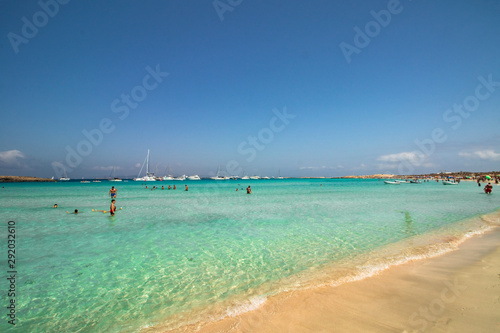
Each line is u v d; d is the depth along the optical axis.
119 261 8.20
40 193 40.59
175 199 29.88
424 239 10.25
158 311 5.16
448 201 25.25
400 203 23.83
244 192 42.38
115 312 5.16
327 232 11.95
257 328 4.35
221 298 5.62
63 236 11.61
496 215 16.00
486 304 4.64
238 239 10.88
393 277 6.29
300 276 6.70
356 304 4.98
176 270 7.39
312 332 4.11
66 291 6.11
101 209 20.91
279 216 16.77
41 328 4.65
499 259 7.23
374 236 11.02
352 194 36.38
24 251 9.30
